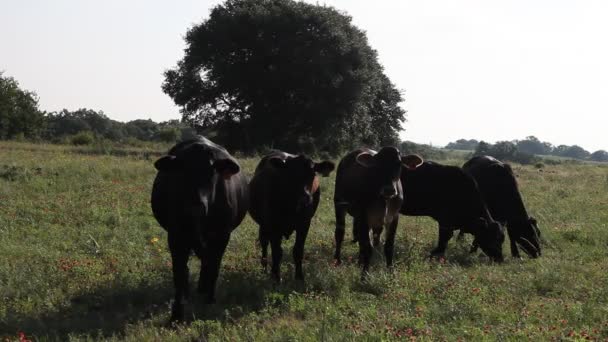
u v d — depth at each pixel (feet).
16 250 35.35
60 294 28.45
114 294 28.50
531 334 22.66
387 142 183.93
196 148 25.64
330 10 151.84
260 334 23.26
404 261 36.09
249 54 147.64
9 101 221.05
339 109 144.25
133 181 61.98
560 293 29.91
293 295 28.45
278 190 31.71
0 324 24.66
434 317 25.14
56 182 57.36
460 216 39.19
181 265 25.93
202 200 24.75
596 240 43.70
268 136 148.36
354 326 23.61
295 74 139.03
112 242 38.37
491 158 45.39
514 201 41.68
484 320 24.61
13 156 81.00
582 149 447.83
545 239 44.29
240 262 35.63
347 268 33.68
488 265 36.94
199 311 26.89
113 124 339.77
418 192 39.68
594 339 22.39
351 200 34.35
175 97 152.87
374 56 158.71
